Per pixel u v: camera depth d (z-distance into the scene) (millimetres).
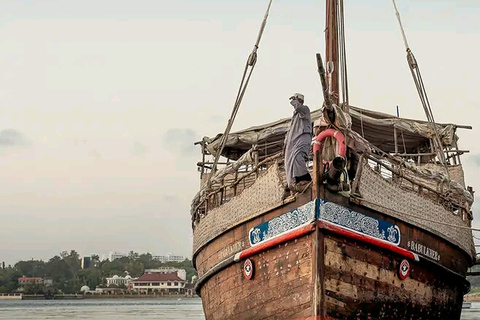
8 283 134875
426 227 14711
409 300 14164
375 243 13367
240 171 20438
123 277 147625
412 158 22469
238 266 14742
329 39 15922
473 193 19578
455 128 20812
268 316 13688
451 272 15523
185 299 121375
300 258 12992
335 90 15672
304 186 13375
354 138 13641
